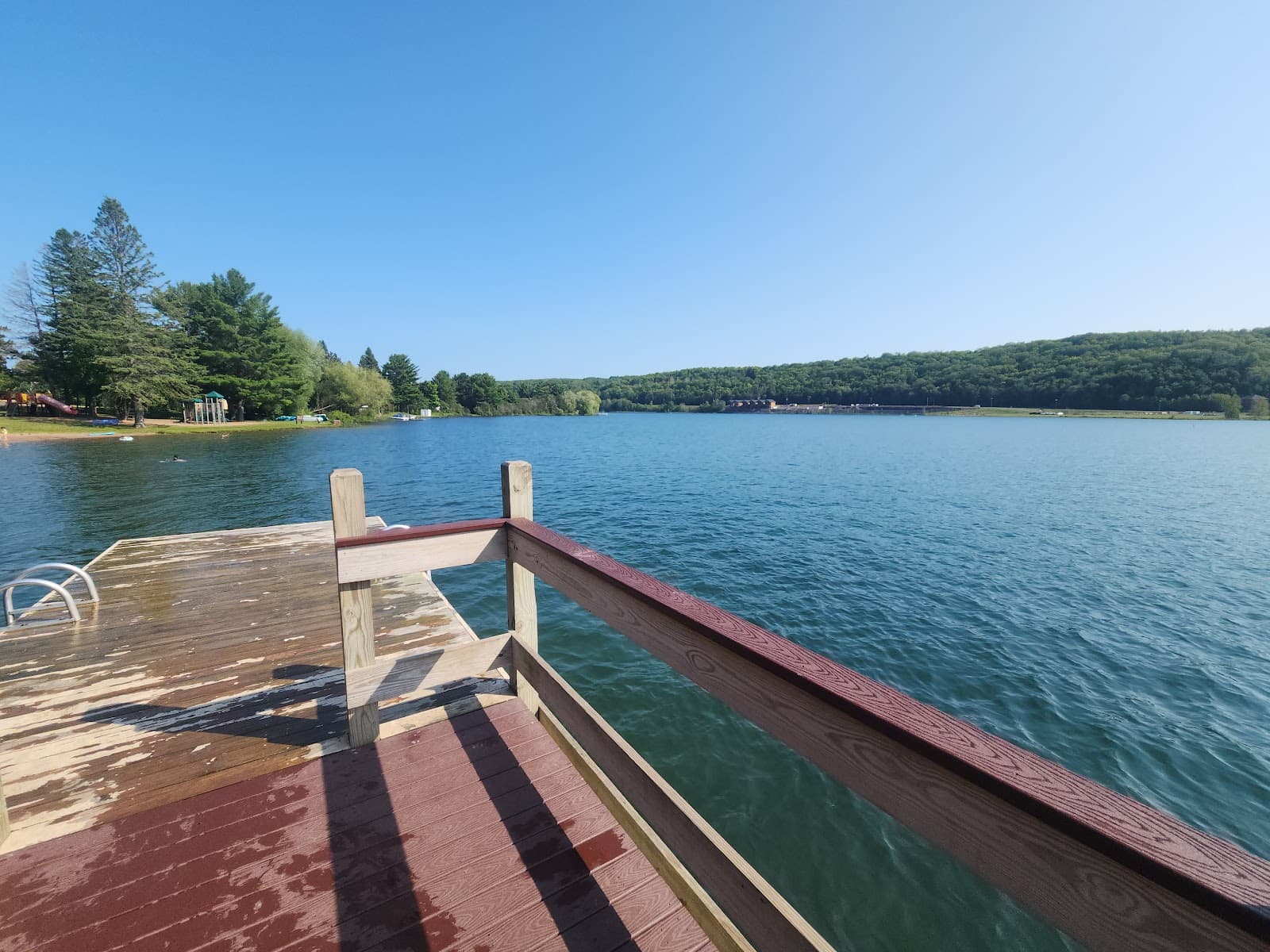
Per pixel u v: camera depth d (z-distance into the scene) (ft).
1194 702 17.58
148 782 6.33
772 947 3.23
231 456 83.25
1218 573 31.27
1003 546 36.42
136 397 120.78
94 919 4.56
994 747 2.15
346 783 6.30
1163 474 75.77
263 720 7.72
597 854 5.31
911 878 10.82
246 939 4.38
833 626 22.97
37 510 43.16
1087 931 1.82
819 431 182.91
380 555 6.47
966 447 117.50
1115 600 26.66
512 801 6.01
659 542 35.99
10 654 10.03
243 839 5.46
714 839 3.77
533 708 7.88
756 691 3.31
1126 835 1.68
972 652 20.79
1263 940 1.30
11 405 140.26
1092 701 17.60
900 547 35.70
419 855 5.26
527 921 4.59
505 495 7.30
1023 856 2.00
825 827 12.05
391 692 6.85
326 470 70.03
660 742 14.85
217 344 146.41
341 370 195.11
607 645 20.38
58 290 128.26
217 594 13.55
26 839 5.44
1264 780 14.15
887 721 2.43
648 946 4.39
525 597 7.58
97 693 8.59
